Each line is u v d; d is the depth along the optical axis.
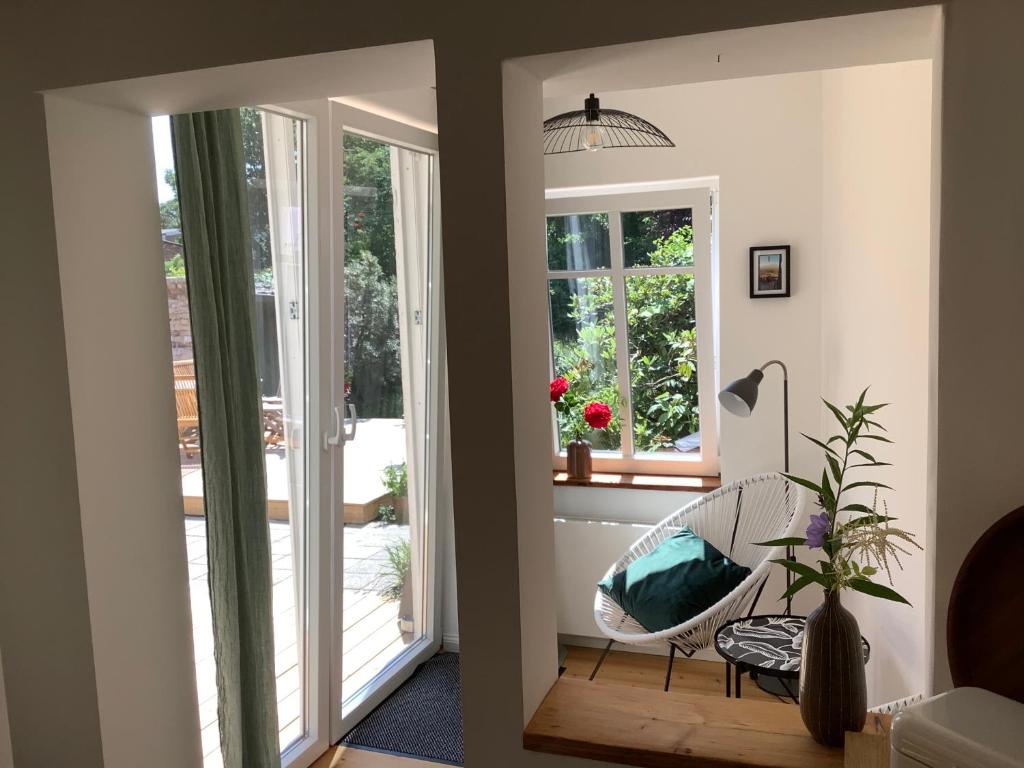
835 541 1.58
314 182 2.96
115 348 2.02
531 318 1.71
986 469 1.39
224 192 2.46
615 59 1.58
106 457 2.00
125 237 2.04
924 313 2.05
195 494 2.57
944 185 1.37
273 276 2.84
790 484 3.57
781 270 3.79
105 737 2.01
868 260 2.74
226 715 2.54
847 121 3.10
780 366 3.84
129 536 2.07
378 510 3.59
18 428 1.95
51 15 1.79
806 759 1.54
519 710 1.67
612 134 3.93
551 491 1.85
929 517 1.50
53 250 1.87
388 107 3.34
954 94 1.35
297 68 1.72
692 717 1.71
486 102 1.55
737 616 3.09
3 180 1.88
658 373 4.26
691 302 4.13
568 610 4.16
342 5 1.60
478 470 1.64
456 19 1.54
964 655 1.40
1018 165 1.34
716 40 1.48
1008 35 1.32
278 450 2.92
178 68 1.72
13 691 2.06
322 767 3.15
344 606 3.37
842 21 1.41
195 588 2.60
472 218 1.58
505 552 1.64
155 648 2.15
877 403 2.62
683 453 4.29
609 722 1.69
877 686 2.76
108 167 2.00
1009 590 1.37
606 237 4.18
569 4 1.49
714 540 3.75
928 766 1.14
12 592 2.02
